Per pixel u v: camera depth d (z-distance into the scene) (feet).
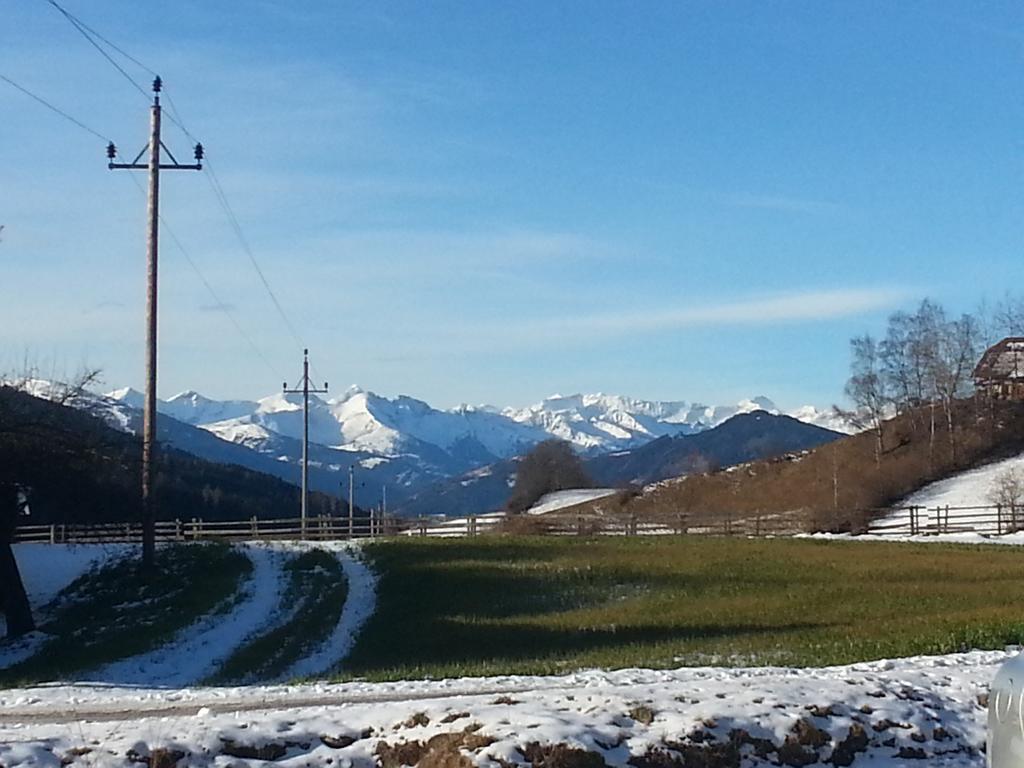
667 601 118.42
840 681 45.65
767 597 116.16
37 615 130.52
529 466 404.77
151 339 130.21
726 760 36.17
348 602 130.11
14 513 116.16
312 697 55.47
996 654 64.85
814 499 289.53
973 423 315.17
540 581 135.33
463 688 56.44
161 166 127.75
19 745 33.86
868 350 338.75
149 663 97.04
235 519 323.57
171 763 33.65
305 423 221.25
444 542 177.68
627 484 402.93
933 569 135.44
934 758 39.96
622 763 34.42
